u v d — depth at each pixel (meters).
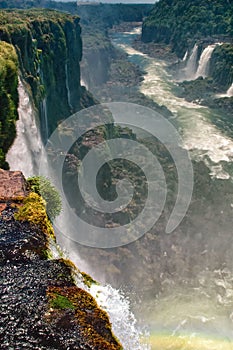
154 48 162.88
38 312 14.90
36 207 20.27
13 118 38.38
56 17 77.94
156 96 104.00
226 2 158.50
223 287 44.78
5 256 17.42
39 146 48.09
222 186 62.00
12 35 49.44
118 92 106.88
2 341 13.91
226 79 104.44
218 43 126.25
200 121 85.56
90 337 14.07
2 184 21.66
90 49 121.94
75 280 16.80
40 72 59.28
